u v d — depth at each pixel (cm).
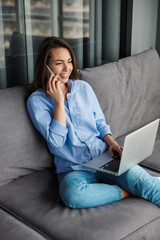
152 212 151
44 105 179
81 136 183
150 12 298
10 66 213
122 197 163
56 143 173
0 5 197
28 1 209
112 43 271
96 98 198
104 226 139
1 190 168
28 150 176
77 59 251
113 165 167
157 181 161
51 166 189
